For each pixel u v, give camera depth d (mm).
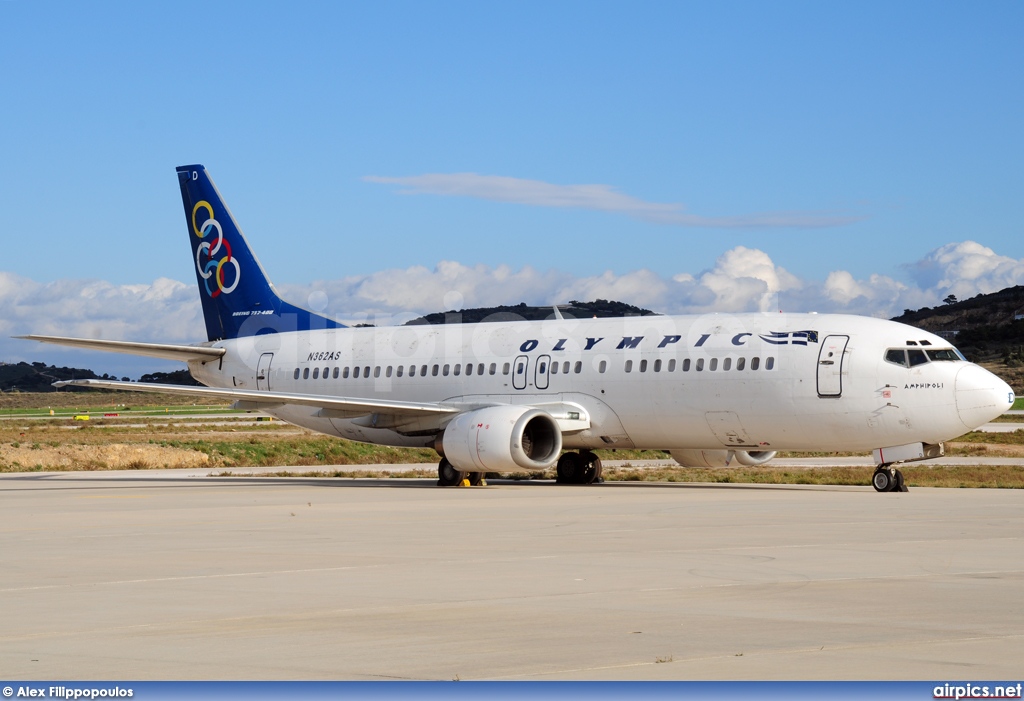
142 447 89688
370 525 35844
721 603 20234
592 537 31453
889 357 49969
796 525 34625
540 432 58031
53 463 83375
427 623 18484
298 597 21234
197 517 39500
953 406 48688
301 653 16250
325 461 92500
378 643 16906
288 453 93438
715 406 53500
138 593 21906
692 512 39719
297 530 34438
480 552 28094
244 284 72938
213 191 73875
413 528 34719
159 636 17578
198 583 23172
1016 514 38281
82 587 22750
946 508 40969
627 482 62594
